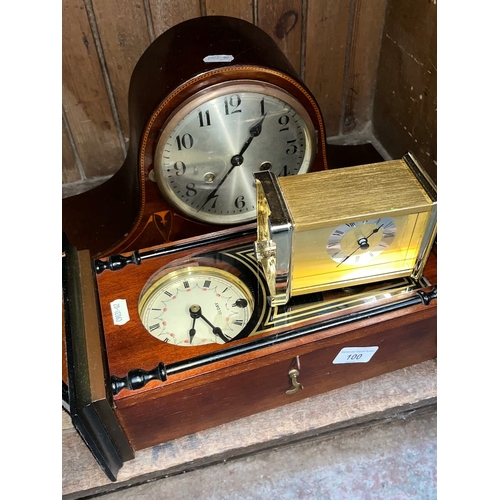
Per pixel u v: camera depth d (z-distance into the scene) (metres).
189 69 1.01
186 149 1.08
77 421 0.81
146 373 0.88
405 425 1.19
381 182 0.91
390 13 1.43
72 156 1.51
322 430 1.12
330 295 1.01
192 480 1.12
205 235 1.10
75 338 0.91
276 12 1.35
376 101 1.64
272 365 0.94
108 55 1.32
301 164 1.19
